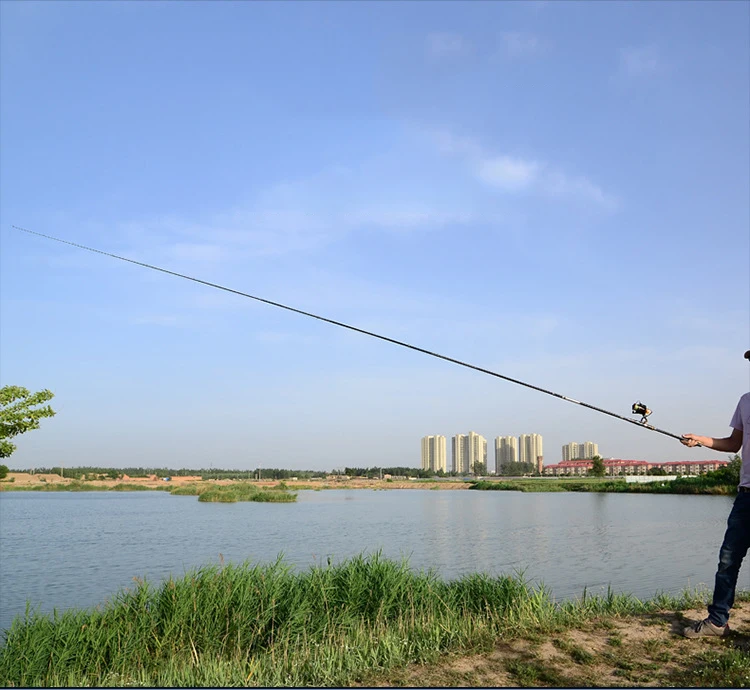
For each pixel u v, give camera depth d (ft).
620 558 82.38
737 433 21.24
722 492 269.03
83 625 31.45
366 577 36.50
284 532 124.47
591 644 20.99
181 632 30.94
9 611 54.49
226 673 22.75
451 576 66.18
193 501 274.98
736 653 19.10
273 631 31.86
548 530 124.06
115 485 516.73
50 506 251.39
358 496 307.58
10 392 39.09
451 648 21.99
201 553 93.66
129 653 29.78
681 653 19.74
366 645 23.86
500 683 18.51
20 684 27.45
